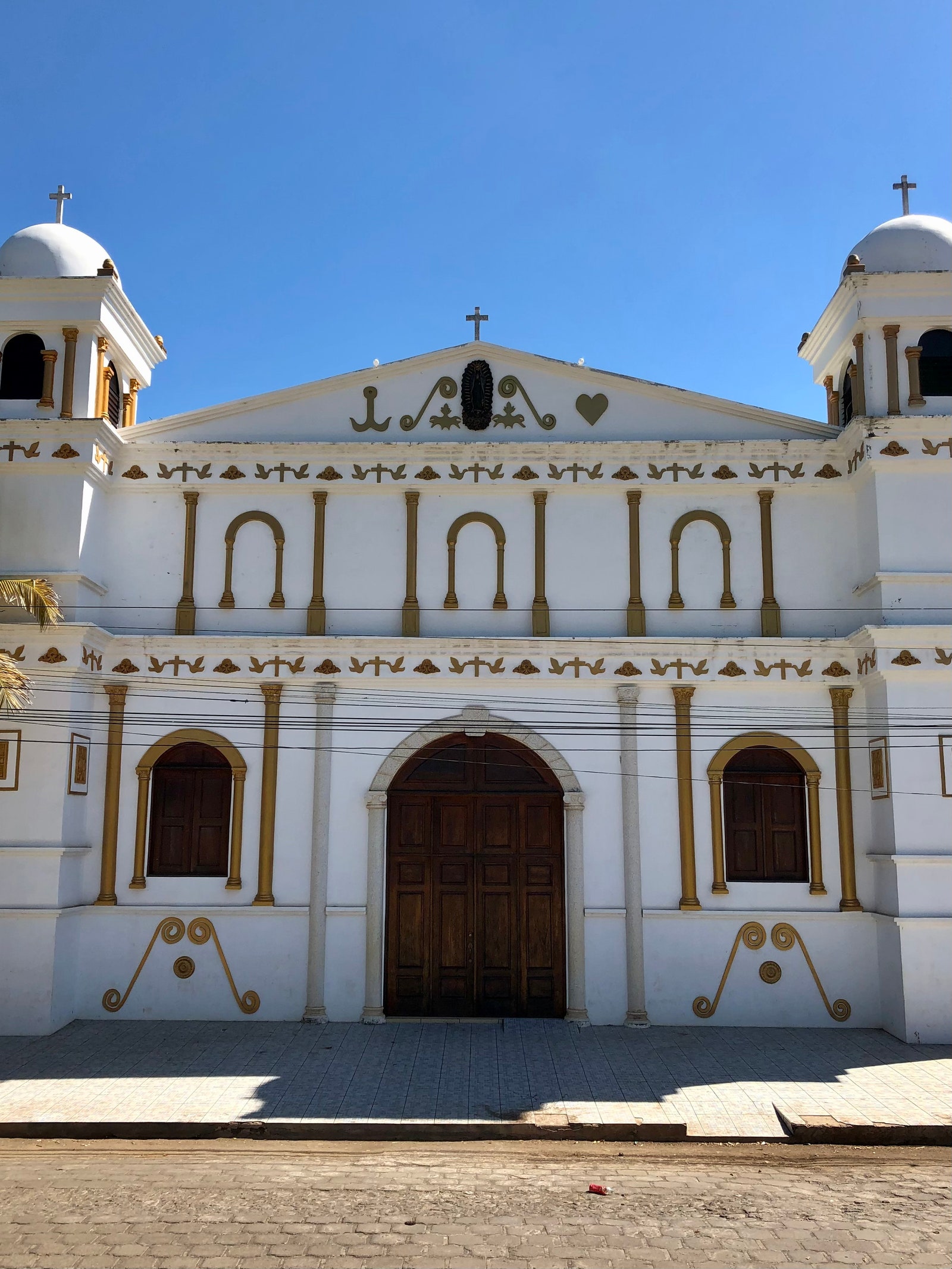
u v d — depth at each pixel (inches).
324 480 663.8
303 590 658.8
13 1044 559.2
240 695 641.6
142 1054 542.6
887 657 598.5
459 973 626.8
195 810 639.1
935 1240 324.2
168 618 655.8
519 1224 338.3
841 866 621.6
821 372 731.4
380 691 641.0
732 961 613.9
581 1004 608.7
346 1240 323.9
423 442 666.2
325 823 626.8
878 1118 445.7
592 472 661.9
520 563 659.4
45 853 589.9
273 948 618.5
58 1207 352.8
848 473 653.9
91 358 652.1
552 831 637.9
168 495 669.9
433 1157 415.2
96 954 619.5
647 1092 484.7
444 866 636.1
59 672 606.2
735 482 658.8
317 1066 523.5
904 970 575.2
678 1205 357.7
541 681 636.7
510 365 679.1
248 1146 429.1
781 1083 498.3
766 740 632.4
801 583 653.3
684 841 622.8
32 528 627.8
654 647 636.7
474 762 643.5
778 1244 321.1
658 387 670.5
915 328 645.9
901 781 590.2
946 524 617.0
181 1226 335.3
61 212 701.9
